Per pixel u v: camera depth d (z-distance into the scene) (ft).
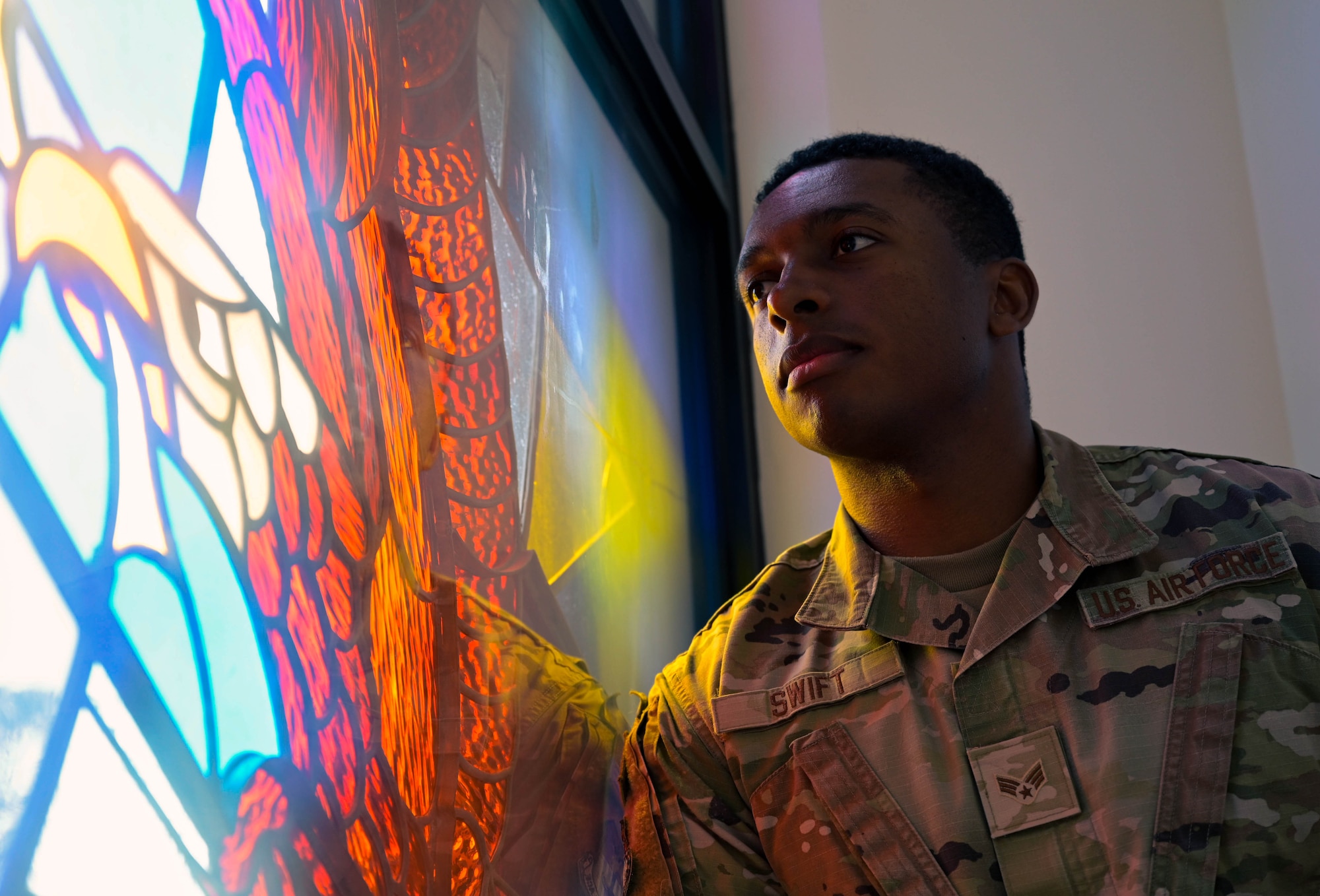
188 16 1.69
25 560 1.25
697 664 3.27
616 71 4.85
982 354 2.97
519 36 3.63
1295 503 2.85
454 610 2.55
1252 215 6.04
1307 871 2.44
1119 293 6.02
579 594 3.68
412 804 2.19
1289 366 5.77
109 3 1.51
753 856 2.96
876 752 2.83
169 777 1.44
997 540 2.99
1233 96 6.21
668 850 3.00
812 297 2.85
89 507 1.36
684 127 5.45
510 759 2.73
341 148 2.23
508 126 3.42
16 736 1.21
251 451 1.73
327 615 1.92
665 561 5.03
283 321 1.89
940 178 3.09
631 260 4.94
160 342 1.54
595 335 4.24
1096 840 2.54
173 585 1.50
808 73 6.44
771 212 3.10
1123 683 2.68
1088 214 6.15
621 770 3.26
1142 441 5.82
